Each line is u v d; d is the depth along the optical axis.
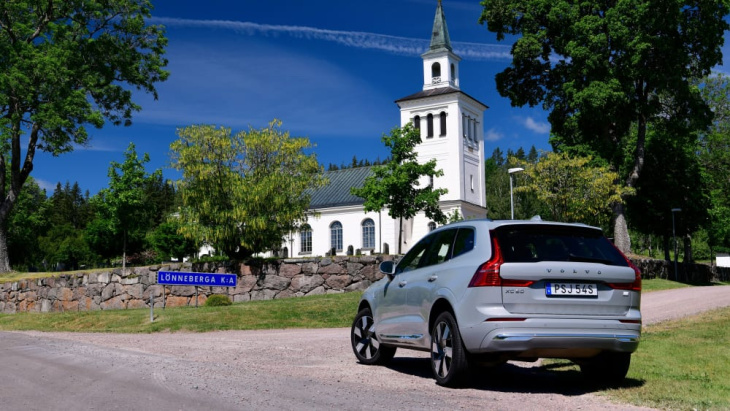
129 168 47.12
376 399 5.96
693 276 44.38
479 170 72.62
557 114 40.19
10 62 32.78
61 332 15.95
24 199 60.28
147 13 37.22
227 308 18.08
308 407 5.55
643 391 6.43
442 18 72.00
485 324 6.18
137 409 5.49
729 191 54.41
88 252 69.12
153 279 24.77
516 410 5.52
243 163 26.27
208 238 25.42
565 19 36.41
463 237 7.04
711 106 53.22
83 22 35.81
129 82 37.28
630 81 35.16
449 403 5.80
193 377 7.27
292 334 14.05
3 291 29.77
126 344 11.76
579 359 7.13
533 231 6.61
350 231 65.56
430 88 71.25
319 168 27.12
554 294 6.28
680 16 34.25
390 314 8.17
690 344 9.66
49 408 5.60
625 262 6.69
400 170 37.03
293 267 24.41
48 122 31.67
